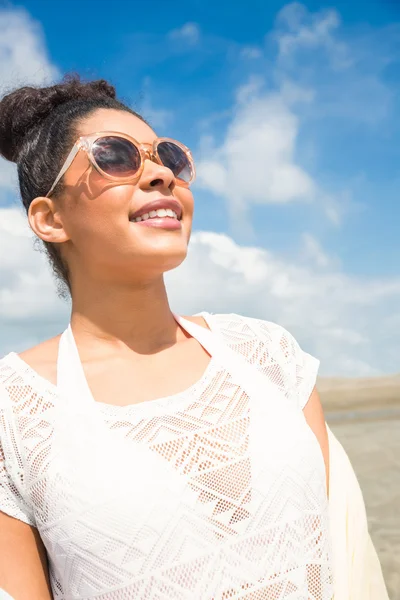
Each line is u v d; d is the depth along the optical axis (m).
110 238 1.88
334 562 2.00
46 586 1.75
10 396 1.79
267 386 1.87
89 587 1.61
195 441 1.70
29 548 1.74
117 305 1.97
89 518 1.60
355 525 2.09
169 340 2.04
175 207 1.95
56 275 2.25
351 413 16.64
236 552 1.63
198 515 1.61
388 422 13.34
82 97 2.21
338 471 2.15
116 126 2.04
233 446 1.72
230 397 1.81
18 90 2.24
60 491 1.63
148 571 1.58
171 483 1.62
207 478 1.66
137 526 1.58
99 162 1.88
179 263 1.94
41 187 2.08
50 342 2.04
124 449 1.65
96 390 1.83
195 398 1.79
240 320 2.17
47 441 1.70
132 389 1.84
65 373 1.82
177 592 1.57
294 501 1.72
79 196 1.94
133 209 1.88
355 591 2.01
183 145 2.06
